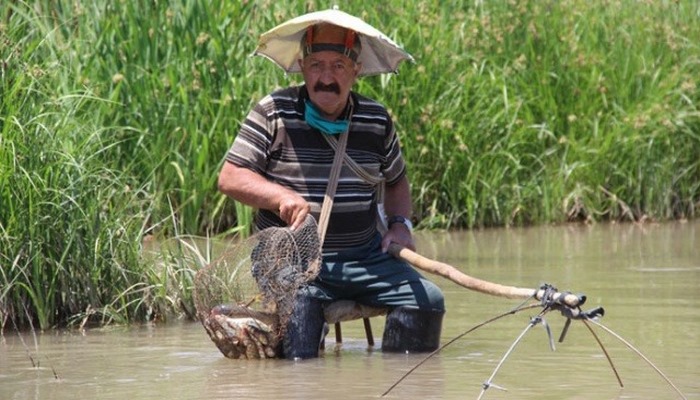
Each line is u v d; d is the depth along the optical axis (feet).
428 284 45.68
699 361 42.39
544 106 92.38
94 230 53.16
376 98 84.23
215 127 78.48
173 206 76.79
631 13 103.50
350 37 45.24
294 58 48.08
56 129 55.06
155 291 53.31
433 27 88.84
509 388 38.63
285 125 45.57
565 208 91.45
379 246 46.73
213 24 79.66
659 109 95.66
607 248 74.90
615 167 93.40
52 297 51.34
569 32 96.89
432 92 86.53
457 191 87.20
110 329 50.93
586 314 37.11
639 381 39.50
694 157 96.63
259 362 43.50
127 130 75.41
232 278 46.68
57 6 78.23
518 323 50.60
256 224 47.57
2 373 41.57
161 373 41.42
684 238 80.84
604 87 94.84
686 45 101.76
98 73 76.02
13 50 56.70
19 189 51.39
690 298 55.42
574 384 39.14
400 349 45.37
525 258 69.72
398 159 47.80
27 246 50.85
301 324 44.32
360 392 38.09
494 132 89.40
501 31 92.63
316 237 44.52
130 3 78.89
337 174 45.47
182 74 79.05
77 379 40.45
